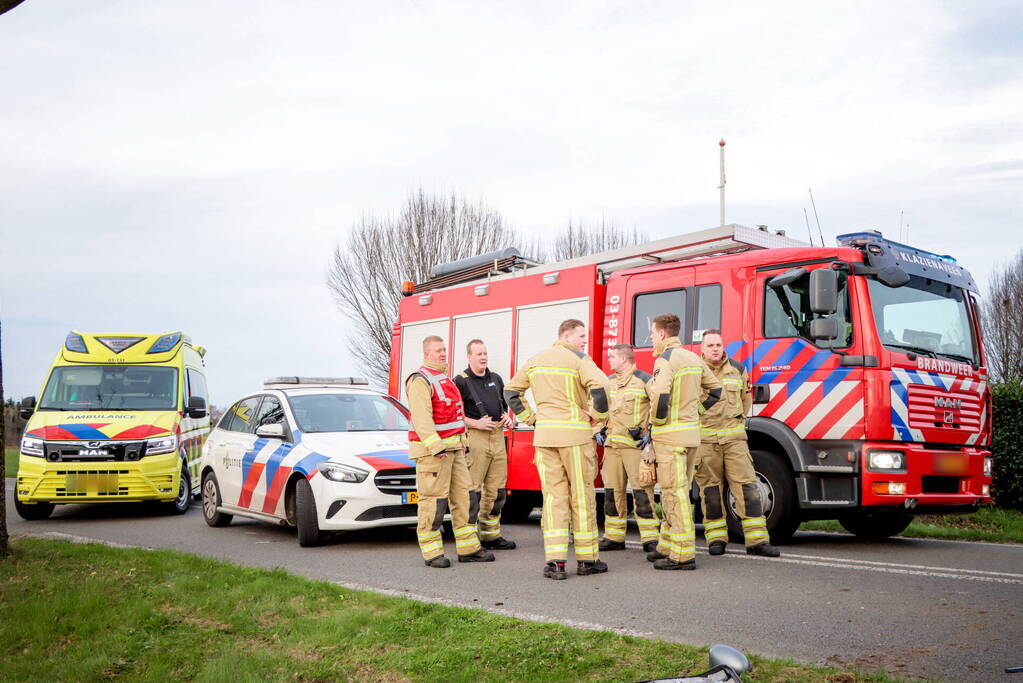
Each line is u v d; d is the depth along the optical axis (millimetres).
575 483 7289
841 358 8492
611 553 8570
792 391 8789
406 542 9398
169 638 5254
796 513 8812
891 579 6867
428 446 7664
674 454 7438
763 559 7898
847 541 9508
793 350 8805
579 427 7270
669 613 5797
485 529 8906
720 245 9617
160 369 13742
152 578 6707
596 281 10562
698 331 9578
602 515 11781
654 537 8375
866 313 8461
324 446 9281
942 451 8672
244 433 10758
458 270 13133
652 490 8391
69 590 6207
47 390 13352
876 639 5086
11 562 7340
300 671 4617
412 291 13766
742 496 8148
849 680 4207
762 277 9094
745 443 8219
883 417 8297
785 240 9961
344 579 7242
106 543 9008
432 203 27781
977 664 4582
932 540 9648
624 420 8531
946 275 9438
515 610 5961
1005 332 24188
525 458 11148
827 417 8531
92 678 4562
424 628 5145
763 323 9055
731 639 5129
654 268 10070
